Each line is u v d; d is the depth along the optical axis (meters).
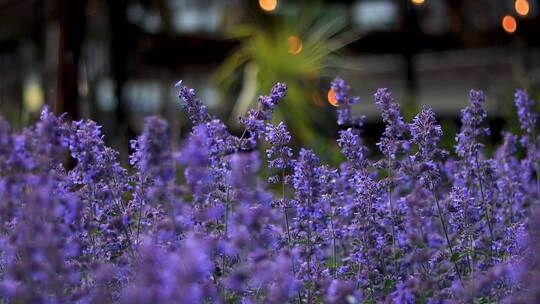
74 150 2.76
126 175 2.89
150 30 8.42
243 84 8.18
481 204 3.24
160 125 2.35
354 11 9.54
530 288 2.35
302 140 7.32
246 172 2.55
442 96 13.00
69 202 2.46
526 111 3.83
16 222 2.65
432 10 10.00
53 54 8.59
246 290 2.61
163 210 2.83
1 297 2.30
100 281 2.48
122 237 2.76
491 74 9.84
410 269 2.98
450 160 3.57
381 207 3.13
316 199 2.96
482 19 9.55
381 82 12.06
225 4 9.55
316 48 7.75
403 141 3.07
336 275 2.99
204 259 2.28
